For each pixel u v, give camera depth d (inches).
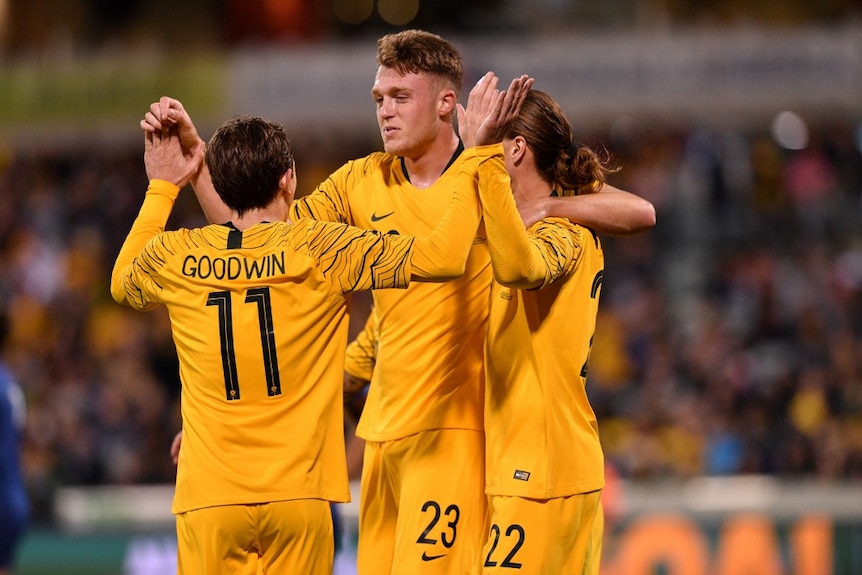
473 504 611.8
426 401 613.6
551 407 579.8
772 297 2069.4
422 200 617.0
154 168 622.5
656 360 1926.7
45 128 2196.1
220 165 563.5
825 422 1683.1
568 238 577.0
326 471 562.3
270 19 2484.0
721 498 1171.3
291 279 550.9
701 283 2192.4
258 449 551.5
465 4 2832.2
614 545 1157.7
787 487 1215.6
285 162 570.3
